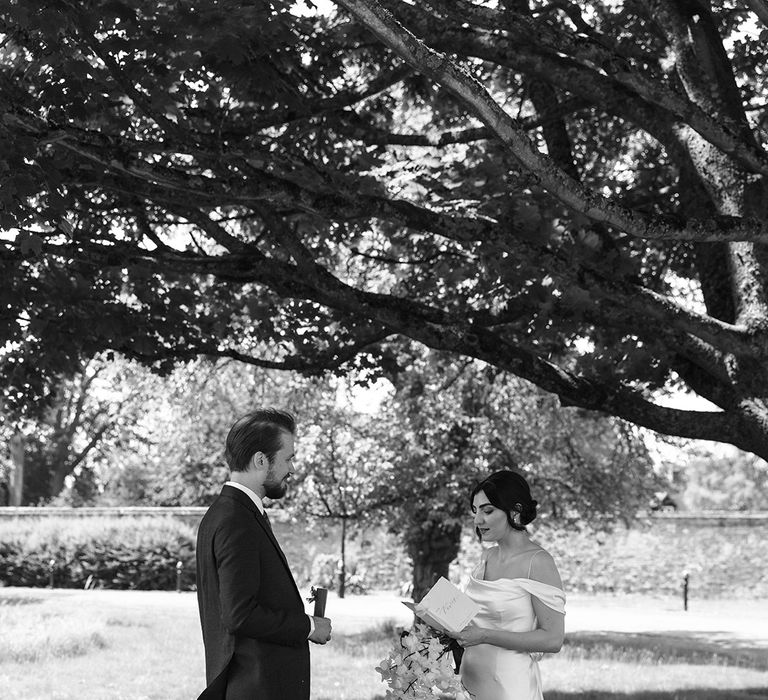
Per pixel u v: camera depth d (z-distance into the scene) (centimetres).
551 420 1800
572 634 1983
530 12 727
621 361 831
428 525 1769
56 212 555
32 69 600
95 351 842
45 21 513
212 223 746
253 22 564
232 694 413
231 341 958
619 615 2519
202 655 1415
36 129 568
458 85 519
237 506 427
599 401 767
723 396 766
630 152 1241
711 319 707
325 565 3044
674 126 736
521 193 684
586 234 674
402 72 807
